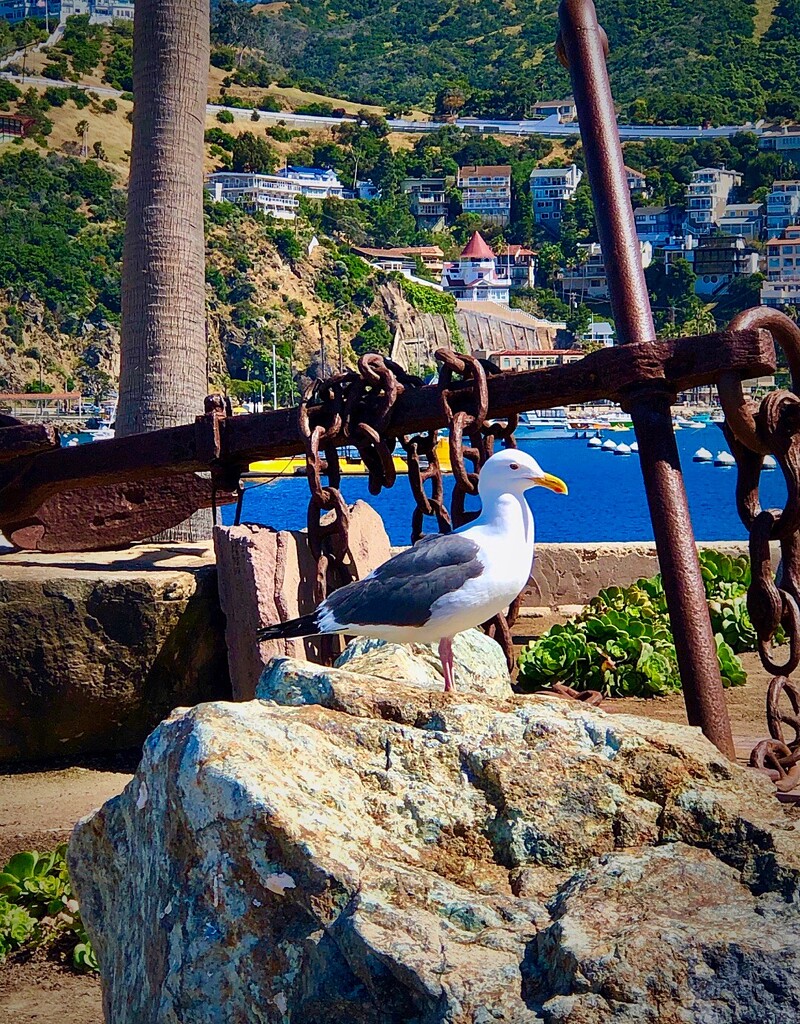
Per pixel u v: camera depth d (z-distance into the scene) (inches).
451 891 145.0
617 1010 124.9
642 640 413.1
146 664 356.2
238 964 144.3
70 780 338.0
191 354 514.6
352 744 164.6
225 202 7288.4
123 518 410.3
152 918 157.1
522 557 213.5
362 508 372.2
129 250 512.4
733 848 153.6
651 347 302.4
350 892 141.9
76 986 211.8
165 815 158.6
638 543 521.0
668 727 172.9
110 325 6225.4
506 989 130.3
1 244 6220.5
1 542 502.9
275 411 359.9
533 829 157.2
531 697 179.6
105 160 7554.1
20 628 350.3
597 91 391.9
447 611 208.5
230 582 345.4
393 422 343.9
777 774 267.1
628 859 147.4
